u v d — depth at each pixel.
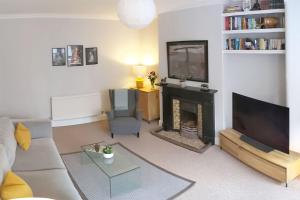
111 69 7.00
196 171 4.02
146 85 7.11
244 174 3.88
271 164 3.62
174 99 5.67
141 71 6.88
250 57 4.53
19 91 6.14
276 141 3.74
